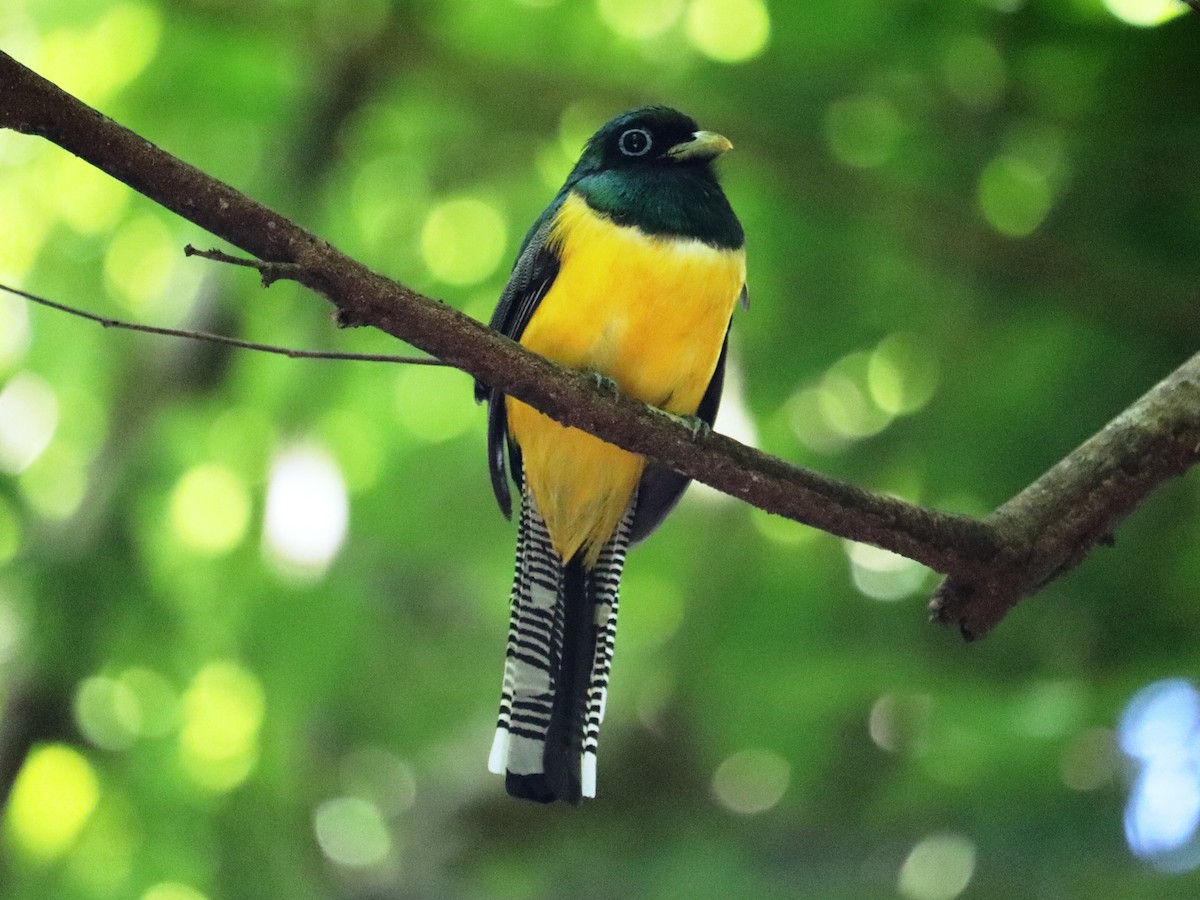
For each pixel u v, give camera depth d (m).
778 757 14.07
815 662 13.01
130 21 15.61
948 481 12.94
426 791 17.09
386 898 16.44
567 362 8.44
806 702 12.84
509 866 16.31
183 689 14.27
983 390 12.98
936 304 13.43
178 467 15.06
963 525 6.84
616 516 8.89
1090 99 12.13
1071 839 10.88
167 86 15.50
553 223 8.61
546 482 8.81
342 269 6.16
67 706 13.91
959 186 13.34
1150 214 12.52
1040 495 7.03
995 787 11.29
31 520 14.50
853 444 13.31
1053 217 12.91
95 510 14.44
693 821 15.06
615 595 8.89
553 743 8.64
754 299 13.66
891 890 11.62
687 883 12.85
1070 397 12.69
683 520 15.66
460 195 16.42
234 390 15.71
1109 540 7.09
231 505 15.59
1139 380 12.52
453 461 16.78
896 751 12.82
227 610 14.86
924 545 6.82
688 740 16.11
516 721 8.66
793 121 13.58
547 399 6.59
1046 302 12.98
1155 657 11.45
